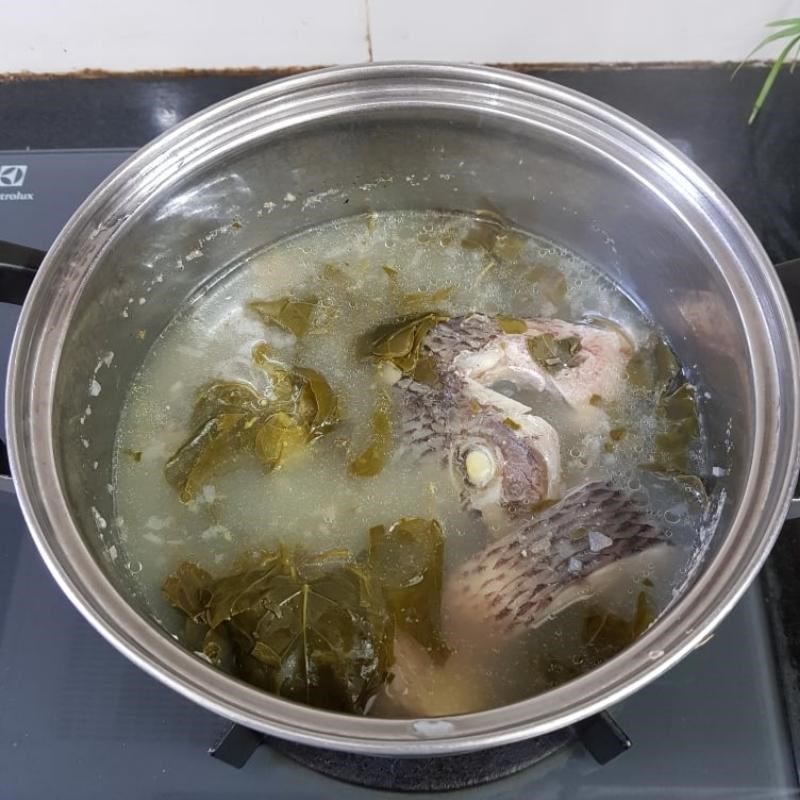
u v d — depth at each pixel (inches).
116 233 13.3
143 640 10.4
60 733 13.6
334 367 15.6
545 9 16.8
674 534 13.6
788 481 10.6
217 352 16.0
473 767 13.1
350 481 14.6
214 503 14.6
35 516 10.9
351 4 16.6
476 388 14.6
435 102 13.6
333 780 13.2
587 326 15.5
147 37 17.3
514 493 13.9
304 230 16.8
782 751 13.3
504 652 13.0
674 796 13.0
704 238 12.9
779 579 14.6
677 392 14.9
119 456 15.1
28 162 18.0
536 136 13.8
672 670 13.9
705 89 18.2
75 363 13.2
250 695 9.9
